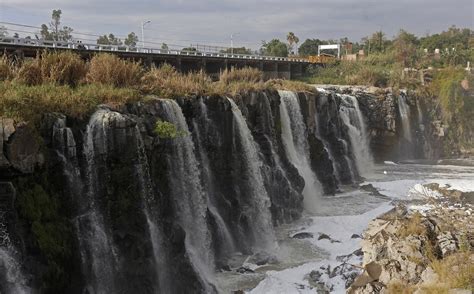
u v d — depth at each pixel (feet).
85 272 83.97
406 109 228.22
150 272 90.68
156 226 95.55
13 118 76.02
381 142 221.05
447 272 65.51
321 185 163.84
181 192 106.63
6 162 73.87
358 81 264.31
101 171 88.53
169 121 105.81
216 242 113.29
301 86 180.34
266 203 130.31
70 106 87.40
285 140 156.97
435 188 161.79
